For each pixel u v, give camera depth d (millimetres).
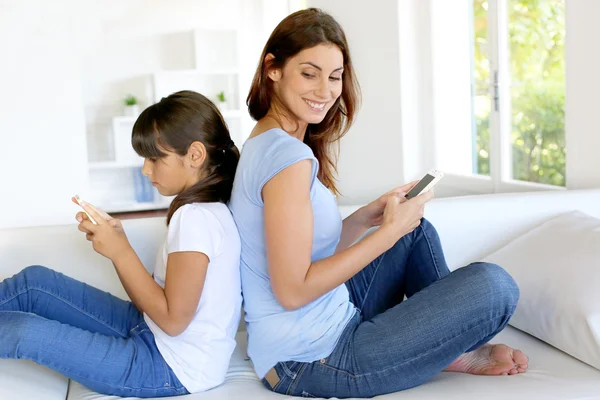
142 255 2012
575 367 1708
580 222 2084
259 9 7922
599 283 1772
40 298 1690
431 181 1683
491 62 4273
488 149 4484
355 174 5535
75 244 2004
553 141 3768
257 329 1646
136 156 7445
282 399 1584
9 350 1523
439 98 4828
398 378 1562
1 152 5336
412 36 4848
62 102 5383
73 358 1559
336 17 5668
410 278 1899
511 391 1541
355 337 1593
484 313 1523
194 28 7672
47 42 5316
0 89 5285
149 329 1672
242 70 7930
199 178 1719
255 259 1652
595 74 2871
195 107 1693
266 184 1536
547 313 1832
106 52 7645
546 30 3756
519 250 2084
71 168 5449
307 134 1859
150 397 1629
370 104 5250
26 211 5418
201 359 1636
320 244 1648
